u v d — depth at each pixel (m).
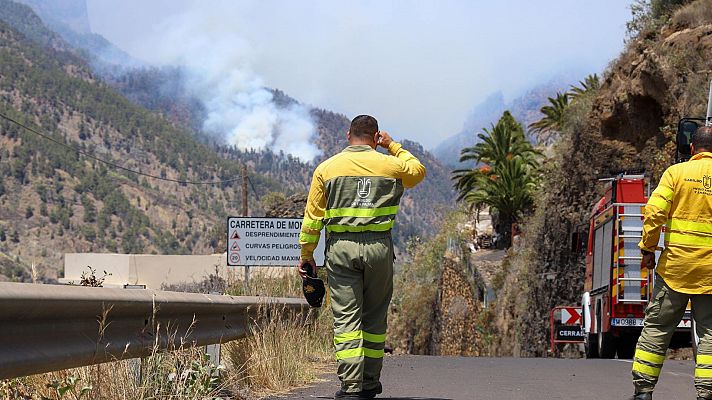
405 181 7.12
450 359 14.60
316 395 8.68
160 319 6.49
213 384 7.52
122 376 6.11
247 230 15.87
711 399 6.67
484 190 63.09
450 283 50.03
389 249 7.06
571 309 26.30
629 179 18.50
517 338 38.47
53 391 5.69
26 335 4.67
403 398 8.25
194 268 65.94
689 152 11.39
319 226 7.12
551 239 36.94
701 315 6.80
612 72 33.94
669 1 32.72
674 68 28.08
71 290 5.11
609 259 18.23
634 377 7.12
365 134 7.19
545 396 8.60
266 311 9.59
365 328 7.27
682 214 6.85
